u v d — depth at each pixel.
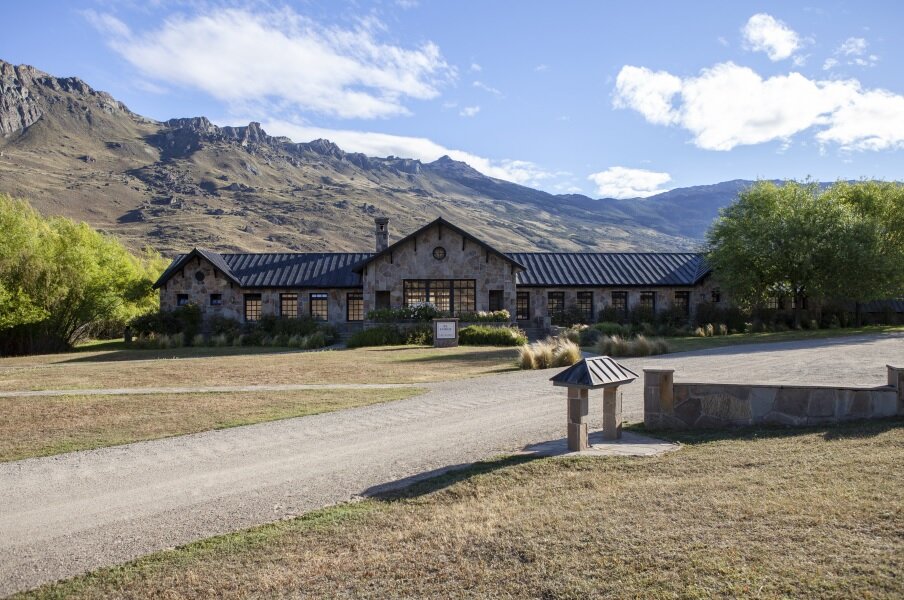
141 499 7.88
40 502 7.87
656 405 10.61
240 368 20.75
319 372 19.55
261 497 7.79
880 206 40.22
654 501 6.56
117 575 5.73
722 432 10.01
